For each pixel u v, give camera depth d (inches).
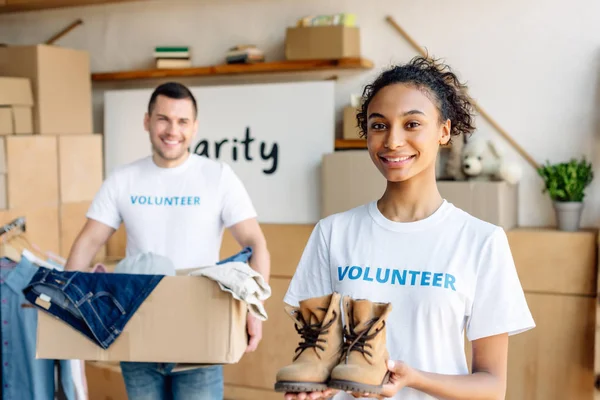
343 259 56.8
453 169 136.9
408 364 52.6
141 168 100.1
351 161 138.3
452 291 52.1
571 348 128.0
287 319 148.5
